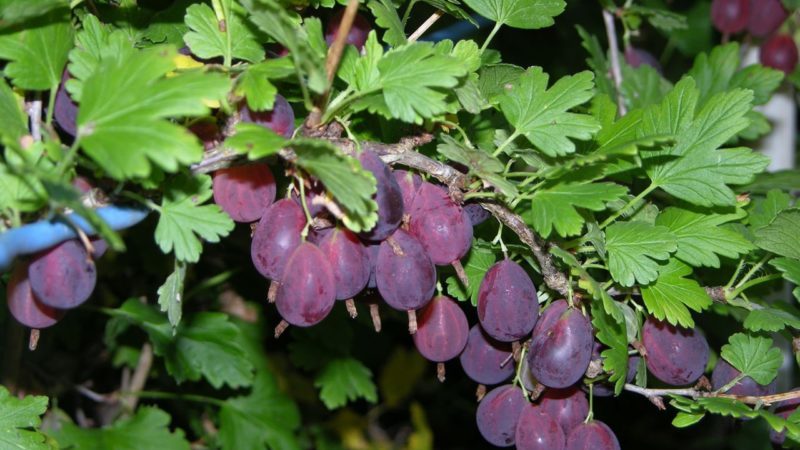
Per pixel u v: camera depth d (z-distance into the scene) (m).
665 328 0.53
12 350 0.68
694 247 0.53
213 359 0.70
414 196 0.49
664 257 0.51
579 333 0.50
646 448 1.09
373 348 0.92
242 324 0.78
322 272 0.47
